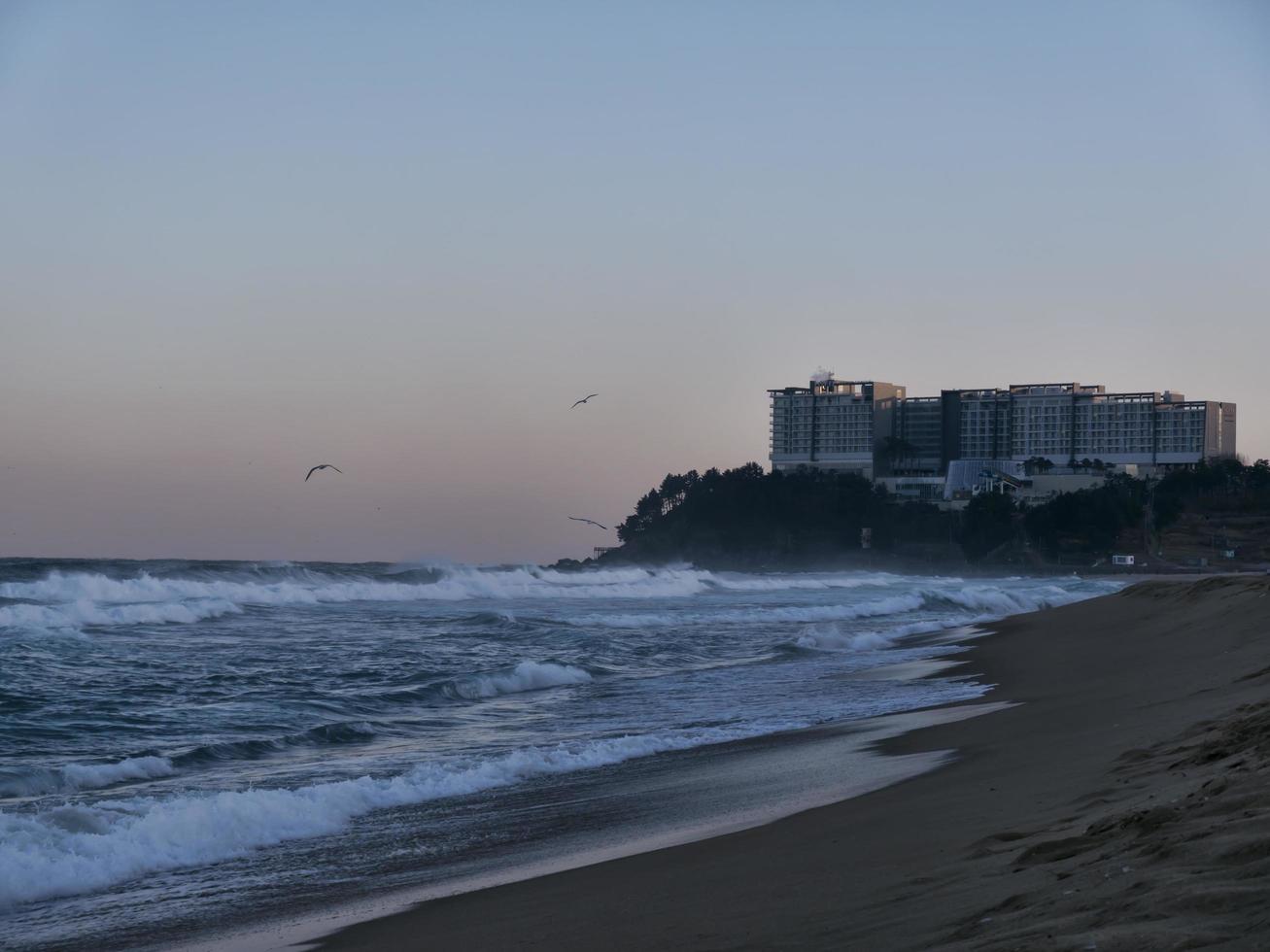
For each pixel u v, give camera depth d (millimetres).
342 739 17922
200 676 25141
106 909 8969
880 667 27938
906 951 4996
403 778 13977
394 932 7766
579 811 12195
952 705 19938
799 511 192000
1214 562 163625
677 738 17094
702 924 6715
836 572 164375
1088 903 4785
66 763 15516
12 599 47094
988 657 29156
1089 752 11914
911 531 188250
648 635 37406
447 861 10289
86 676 24250
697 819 11320
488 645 33656
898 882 6820
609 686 24906
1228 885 4355
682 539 193750
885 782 12352
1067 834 6973
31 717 19016
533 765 15062
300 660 29062
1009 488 190125
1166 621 32125
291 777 14641
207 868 10250
